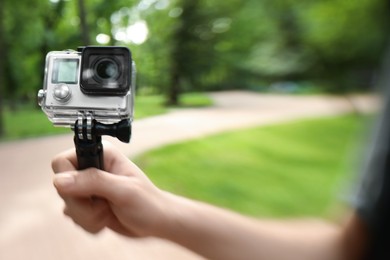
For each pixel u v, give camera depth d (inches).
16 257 36.9
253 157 91.6
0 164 60.2
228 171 76.5
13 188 47.9
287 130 127.5
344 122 120.6
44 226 39.2
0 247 39.6
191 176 55.2
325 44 135.0
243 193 66.2
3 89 104.5
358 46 109.7
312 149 103.3
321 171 84.5
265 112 152.3
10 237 41.2
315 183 76.7
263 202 63.2
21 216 44.0
